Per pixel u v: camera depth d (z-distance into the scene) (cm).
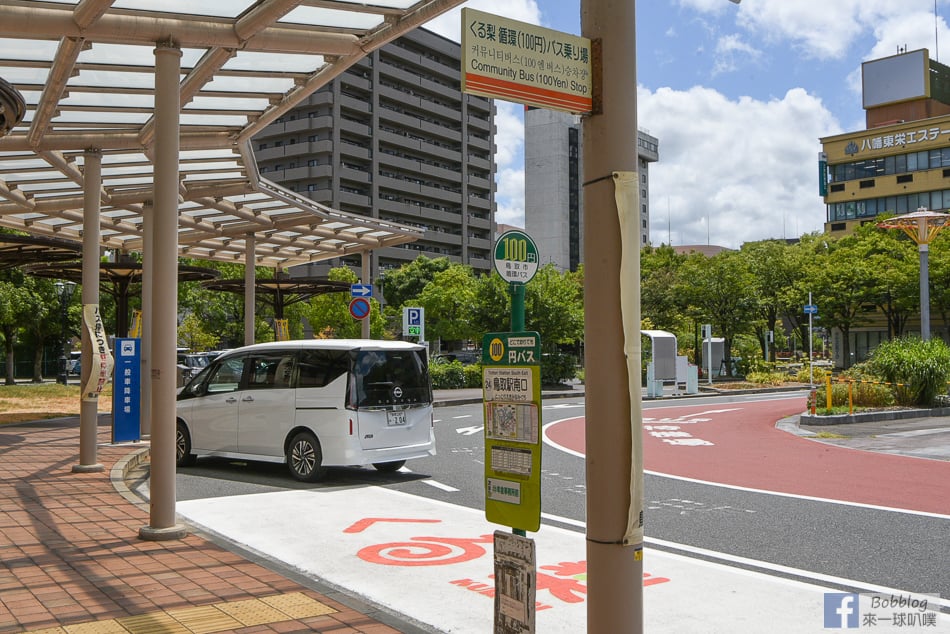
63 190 1457
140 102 991
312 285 2381
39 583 561
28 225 1778
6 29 705
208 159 1295
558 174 12031
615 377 310
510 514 361
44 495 910
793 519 834
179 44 759
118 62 870
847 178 7288
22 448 1327
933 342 2292
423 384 1148
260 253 2312
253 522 825
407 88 9338
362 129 8625
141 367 1475
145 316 1481
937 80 7531
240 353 1193
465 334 5759
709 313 4381
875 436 1641
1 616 487
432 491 1019
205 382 1221
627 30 321
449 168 9888
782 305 5162
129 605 511
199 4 733
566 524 815
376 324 5312
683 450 1446
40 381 4116
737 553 689
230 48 800
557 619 518
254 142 8650
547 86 310
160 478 714
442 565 654
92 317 1084
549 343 3428
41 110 940
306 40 823
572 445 1509
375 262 8494
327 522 825
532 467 351
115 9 729
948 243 4856
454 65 9856
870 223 5812
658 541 736
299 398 1097
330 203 8300
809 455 1370
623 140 317
